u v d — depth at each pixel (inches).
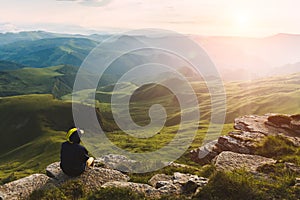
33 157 4751.5
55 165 404.8
